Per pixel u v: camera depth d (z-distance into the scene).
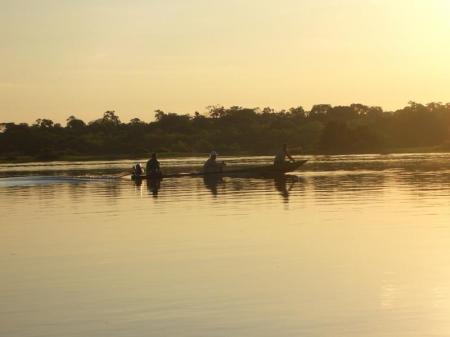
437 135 166.12
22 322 12.47
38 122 173.75
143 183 48.31
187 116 189.75
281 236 20.64
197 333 11.66
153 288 14.57
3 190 44.09
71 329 12.01
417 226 22.17
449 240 19.41
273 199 32.38
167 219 25.58
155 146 160.50
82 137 163.12
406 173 52.94
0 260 18.03
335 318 12.28
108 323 12.28
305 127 173.62
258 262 16.89
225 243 19.66
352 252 17.89
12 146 158.00
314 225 22.84
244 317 12.44
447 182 41.69
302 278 15.14
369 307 12.90
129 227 23.61
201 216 26.17
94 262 17.47
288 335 11.49
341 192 35.53
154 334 11.66
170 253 18.41
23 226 24.67
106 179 53.75
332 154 135.25
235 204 30.48
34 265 17.28
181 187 42.66
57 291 14.55
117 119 188.50
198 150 161.12
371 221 23.58
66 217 27.33
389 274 15.37
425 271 15.58
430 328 11.71
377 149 144.88
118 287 14.75
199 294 13.99
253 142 166.38
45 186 47.38
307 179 47.72
